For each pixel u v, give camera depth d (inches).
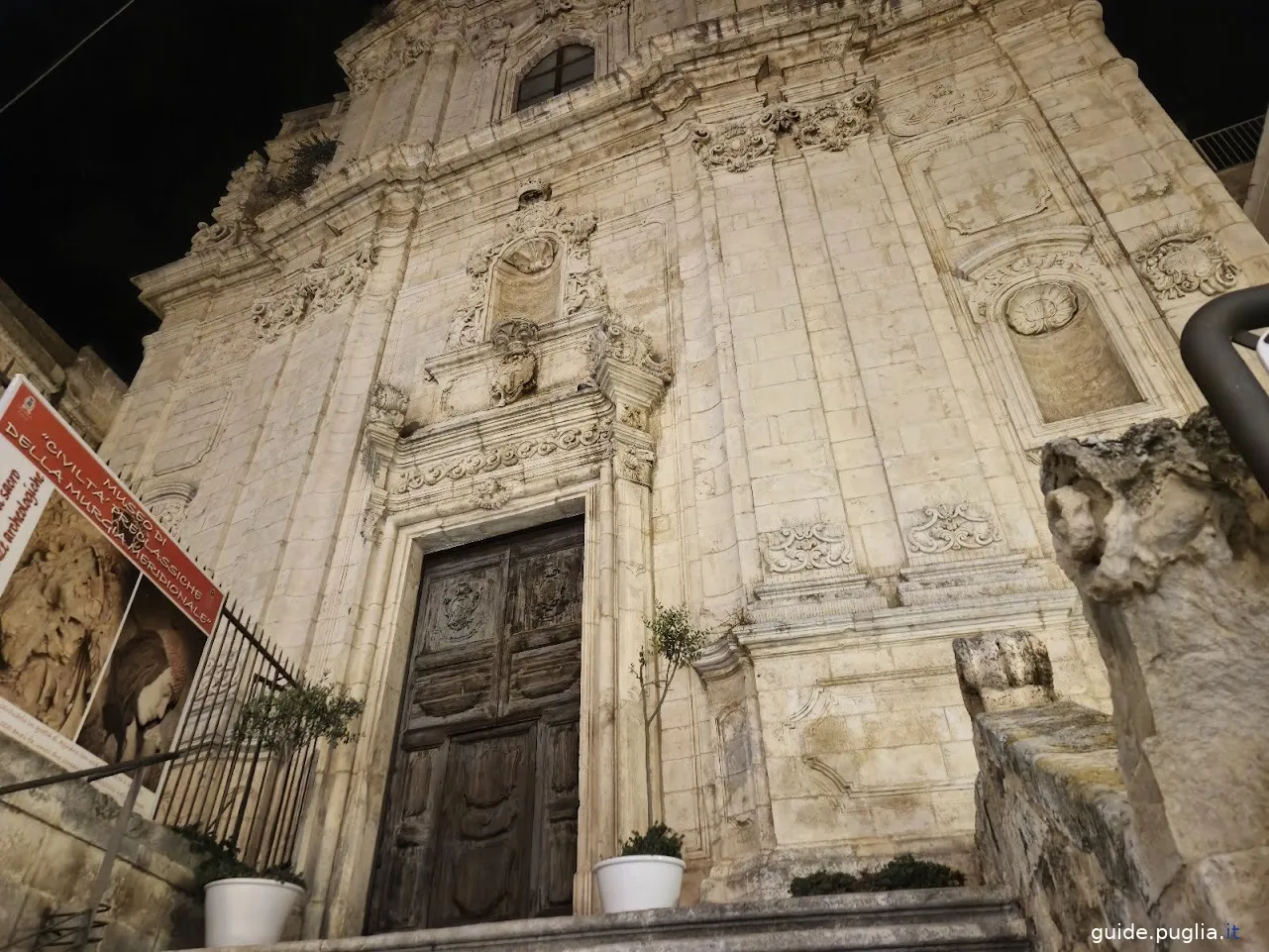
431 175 609.0
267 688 352.2
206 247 724.0
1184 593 92.3
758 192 468.1
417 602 405.7
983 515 324.8
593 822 294.4
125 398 634.8
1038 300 394.3
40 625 219.3
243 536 459.8
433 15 770.8
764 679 293.3
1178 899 82.3
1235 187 522.9
